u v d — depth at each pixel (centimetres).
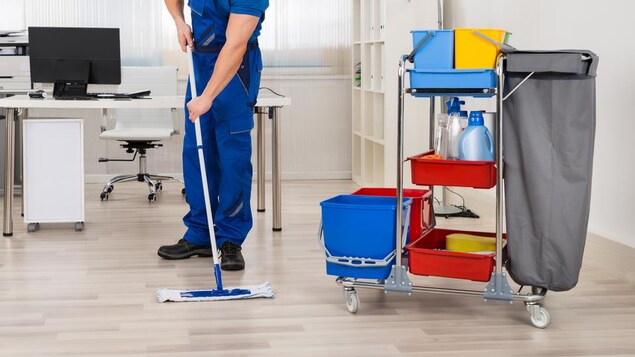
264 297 323
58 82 461
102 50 461
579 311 305
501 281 290
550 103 279
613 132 367
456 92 288
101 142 670
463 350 261
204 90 336
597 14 374
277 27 682
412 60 302
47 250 412
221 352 258
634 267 345
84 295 326
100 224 485
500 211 288
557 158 281
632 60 349
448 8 562
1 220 501
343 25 688
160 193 611
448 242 317
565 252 284
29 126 457
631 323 290
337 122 699
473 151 295
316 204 565
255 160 697
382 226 297
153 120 614
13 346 263
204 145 381
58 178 461
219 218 381
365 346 264
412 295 326
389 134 566
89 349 260
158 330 280
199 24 357
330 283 345
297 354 256
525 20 445
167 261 387
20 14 649
